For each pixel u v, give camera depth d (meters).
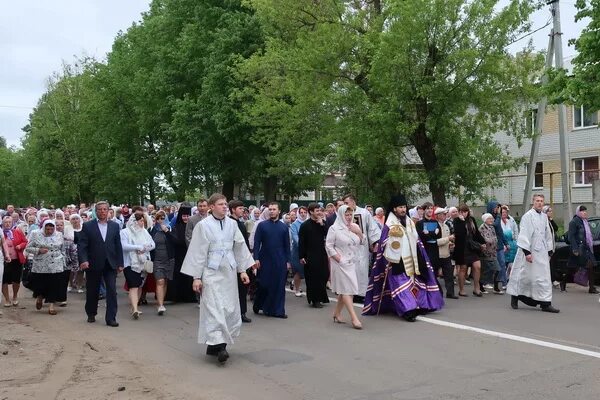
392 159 21.28
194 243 7.52
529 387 6.26
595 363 7.21
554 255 14.54
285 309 11.77
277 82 22.86
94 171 47.06
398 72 17.81
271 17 22.59
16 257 12.52
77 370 7.08
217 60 27.11
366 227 12.47
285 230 11.07
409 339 8.71
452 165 18.53
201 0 29.72
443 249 12.75
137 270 10.95
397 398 5.99
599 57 15.61
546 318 10.30
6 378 6.69
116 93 39.72
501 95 18.92
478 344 8.31
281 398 6.08
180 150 30.34
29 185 64.06
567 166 18.42
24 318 11.01
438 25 17.77
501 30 18.03
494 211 13.98
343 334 9.17
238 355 7.94
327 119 22.28
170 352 8.15
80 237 10.32
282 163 26.34
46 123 52.62
